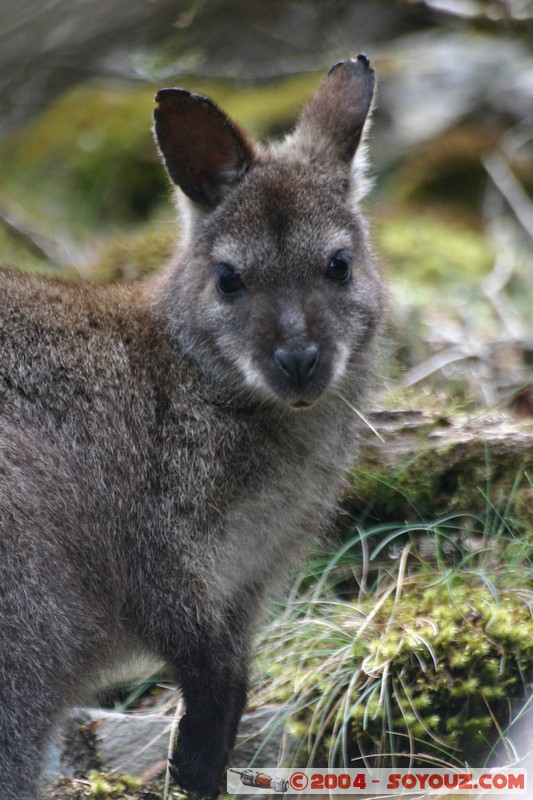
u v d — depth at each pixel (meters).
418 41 24.25
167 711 10.80
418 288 17.03
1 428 9.62
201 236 10.48
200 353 10.33
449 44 24.66
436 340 14.93
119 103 23.52
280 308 9.94
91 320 10.39
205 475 10.16
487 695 9.73
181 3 17.19
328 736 9.91
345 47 23.08
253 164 10.45
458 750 9.76
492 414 12.62
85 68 18.17
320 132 10.84
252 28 21.05
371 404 11.36
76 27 16.80
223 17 20.22
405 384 13.62
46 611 9.44
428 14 19.84
